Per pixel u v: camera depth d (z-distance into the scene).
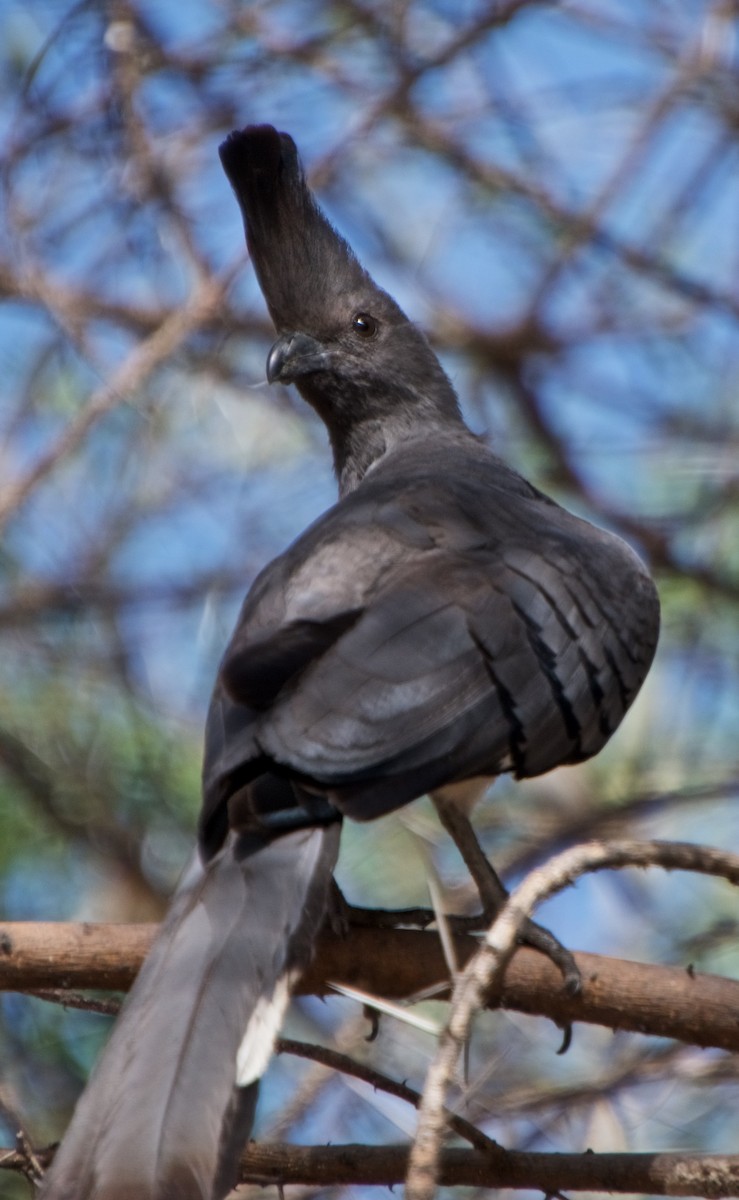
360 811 7.62
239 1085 6.83
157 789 12.96
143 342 13.30
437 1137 6.59
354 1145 8.06
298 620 8.33
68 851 12.74
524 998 8.30
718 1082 11.12
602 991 8.24
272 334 14.20
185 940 7.22
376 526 9.15
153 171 13.21
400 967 8.40
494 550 9.12
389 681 8.10
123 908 12.69
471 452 11.27
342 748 7.77
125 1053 6.79
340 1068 8.05
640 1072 11.07
